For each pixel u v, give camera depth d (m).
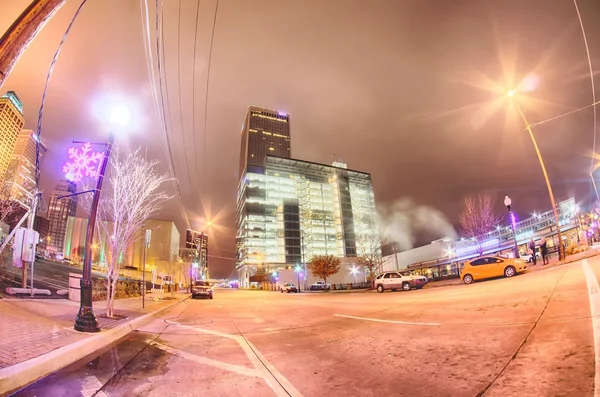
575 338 4.92
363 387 4.11
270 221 130.50
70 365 5.57
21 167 21.11
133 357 6.21
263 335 8.76
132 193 12.12
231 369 5.29
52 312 10.57
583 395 3.11
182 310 17.81
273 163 137.38
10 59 4.01
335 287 54.91
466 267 19.78
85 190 8.95
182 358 6.13
